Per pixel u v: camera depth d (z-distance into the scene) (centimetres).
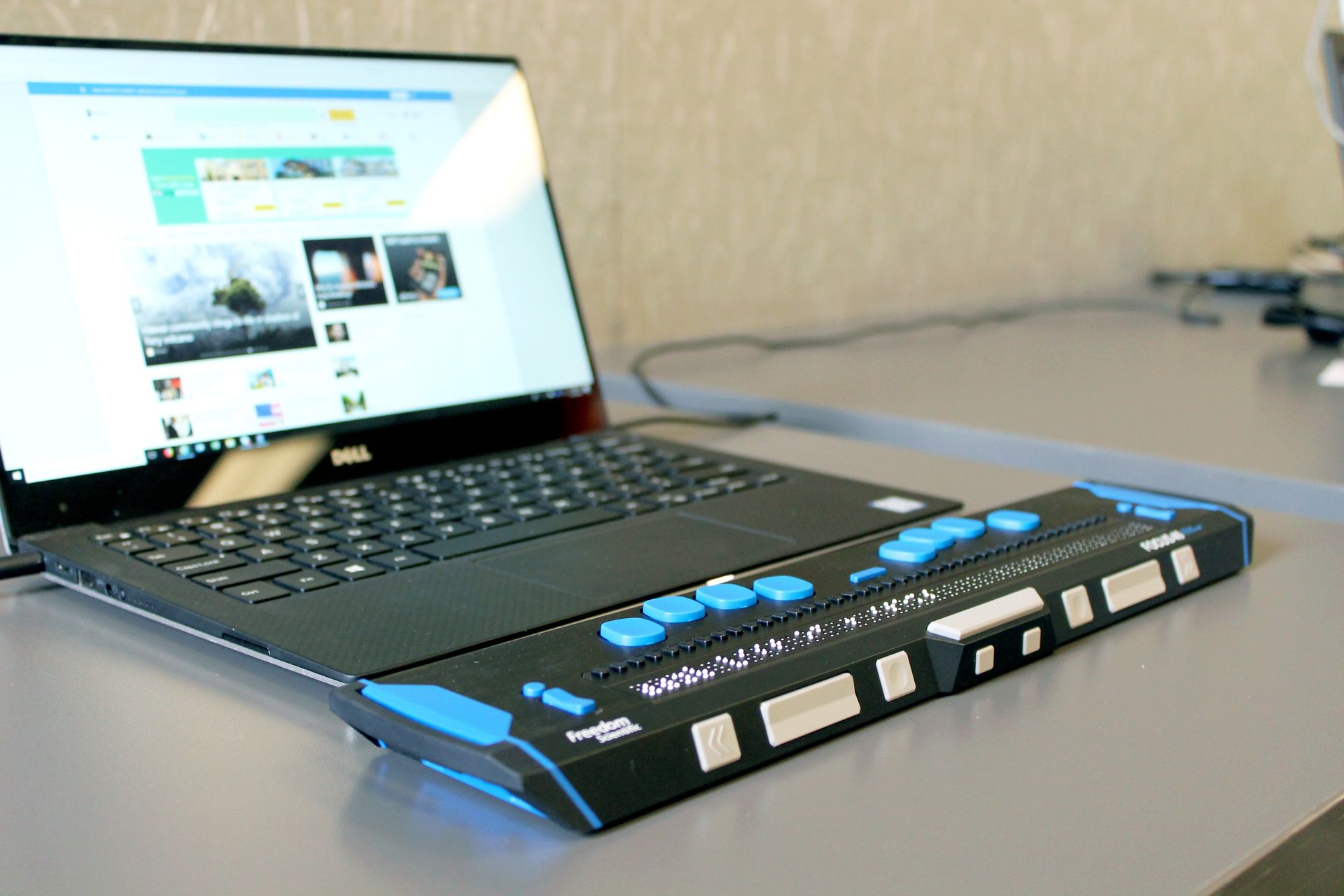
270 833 32
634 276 113
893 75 131
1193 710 40
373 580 48
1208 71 174
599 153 108
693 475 65
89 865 30
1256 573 55
